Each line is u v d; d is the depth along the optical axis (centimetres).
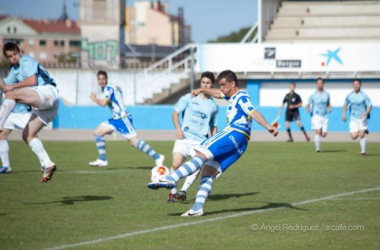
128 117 2797
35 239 1402
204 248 1319
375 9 7825
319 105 3769
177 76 7506
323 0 8019
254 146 4222
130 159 3350
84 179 2475
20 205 1848
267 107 5853
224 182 2384
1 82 1711
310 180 2438
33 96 1702
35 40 15400
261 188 2219
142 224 1562
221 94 1744
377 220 1609
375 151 3803
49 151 3825
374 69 6488
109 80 7700
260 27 7319
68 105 6331
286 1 8156
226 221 1595
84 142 4569
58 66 8475
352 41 7606
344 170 2788
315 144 4081
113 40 8919
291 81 6731
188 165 1575
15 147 4166
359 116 3525
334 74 6581
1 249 1315
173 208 1797
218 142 1609
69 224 1562
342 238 1409
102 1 8912
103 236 1429
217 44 6762
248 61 6694
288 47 6631
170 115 5994
